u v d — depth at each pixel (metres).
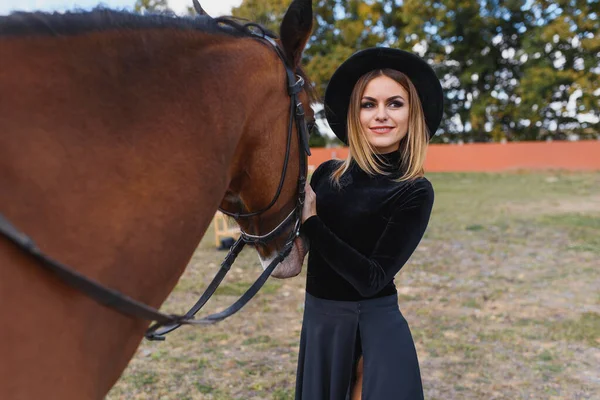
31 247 0.90
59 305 0.97
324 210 1.97
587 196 14.59
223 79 1.31
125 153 1.11
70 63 1.06
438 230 9.45
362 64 1.96
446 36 30.19
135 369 3.89
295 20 1.49
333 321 1.89
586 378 3.73
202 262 7.32
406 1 28.52
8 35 1.01
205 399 3.46
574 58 28.08
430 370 3.85
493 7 30.06
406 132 1.96
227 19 1.50
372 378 1.82
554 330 4.58
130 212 1.10
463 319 4.87
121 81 1.13
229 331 4.67
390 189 1.88
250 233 1.67
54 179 1.00
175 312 5.14
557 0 27.05
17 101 0.98
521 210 11.96
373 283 1.75
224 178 1.33
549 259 7.14
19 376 0.90
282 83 1.50
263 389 3.61
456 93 33.56
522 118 28.81
